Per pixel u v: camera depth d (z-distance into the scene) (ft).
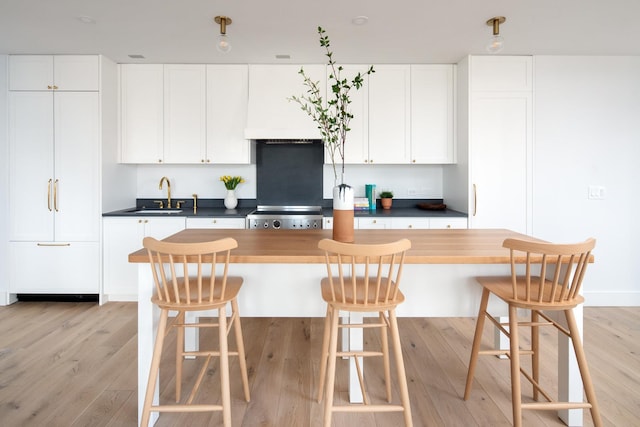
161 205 13.96
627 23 9.78
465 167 12.30
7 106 11.87
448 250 6.32
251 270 6.73
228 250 5.58
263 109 12.69
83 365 8.08
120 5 8.84
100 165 11.94
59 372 7.78
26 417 6.30
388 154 12.99
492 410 6.62
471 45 11.27
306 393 7.12
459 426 6.18
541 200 12.16
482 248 6.51
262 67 12.84
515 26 9.95
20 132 11.88
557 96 12.07
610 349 8.93
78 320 10.69
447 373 7.89
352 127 12.94
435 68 12.90
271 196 14.53
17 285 11.99
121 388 7.21
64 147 11.91
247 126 12.57
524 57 12.00
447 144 12.96
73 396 6.93
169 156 12.95
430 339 9.61
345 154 12.95
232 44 11.16
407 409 5.46
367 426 6.18
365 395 6.47
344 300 5.40
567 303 5.55
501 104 12.04
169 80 12.86
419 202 14.65
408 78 12.89
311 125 12.60
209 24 9.84
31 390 7.11
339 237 7.07
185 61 12.65
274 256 5.91
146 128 12.88
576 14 9.28
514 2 8.69
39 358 8.38
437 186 14.66
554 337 9.53
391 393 7.11
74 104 11.87
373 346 9.19
